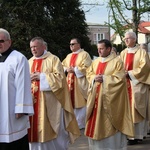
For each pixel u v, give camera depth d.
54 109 5.71
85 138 7.78
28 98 4.39
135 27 14.05
